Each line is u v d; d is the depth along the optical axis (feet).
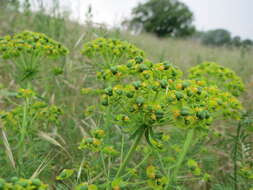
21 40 10.81
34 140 11.05
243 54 23.63
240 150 10.38
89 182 8.13
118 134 11.69
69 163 10.61
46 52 11.48
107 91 7.40
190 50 35.40
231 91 13.91
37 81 14.79
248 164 10.23
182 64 24.64
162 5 104.01
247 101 17.66
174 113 6.86
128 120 7.64
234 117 10.42
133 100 7.29
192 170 8.70
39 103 10.37
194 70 14.29
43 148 11.38
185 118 6.82
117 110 10.76
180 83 7.41
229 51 37.22
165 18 99.40
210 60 27.84
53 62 15.72
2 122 9.43
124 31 22.26
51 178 10.25
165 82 7.13
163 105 7.18
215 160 12.57
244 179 10.17
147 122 7.14
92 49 11.94
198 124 7.09
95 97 15.28
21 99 13.87
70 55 16.71
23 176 8.61
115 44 11.85
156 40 38.27
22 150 9.54
